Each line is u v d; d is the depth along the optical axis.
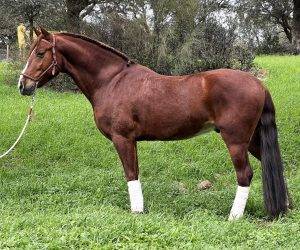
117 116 7.05
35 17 19.22
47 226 5.96
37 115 12.57
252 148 7.17
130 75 7.14
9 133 11.10
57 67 7.30
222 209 7.32
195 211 7.02
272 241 5.77
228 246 5.62
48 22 19.31
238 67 17.98
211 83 6.67
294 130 11.39
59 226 6.01
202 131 6.96
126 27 17.69
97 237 5.61
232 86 6.58
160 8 17.69
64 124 11.80
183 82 6.88
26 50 18.12
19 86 7.23
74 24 18.69
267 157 6.74
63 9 19.30
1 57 27.56
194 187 8.92
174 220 6.53
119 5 19.25
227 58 17.45
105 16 18.22
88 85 7.34
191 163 9.82
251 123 6.62
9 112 12.86
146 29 17.86
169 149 10.46
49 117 12.48
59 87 17.09
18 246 5.31
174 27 17.84
